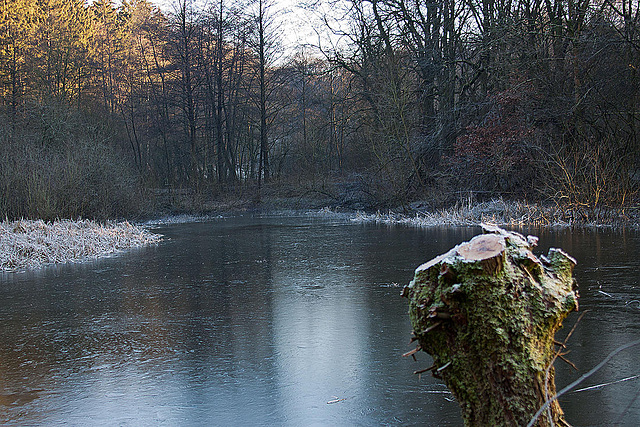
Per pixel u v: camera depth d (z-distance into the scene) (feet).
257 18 128.88
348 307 26.43
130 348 21.13
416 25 90.12
